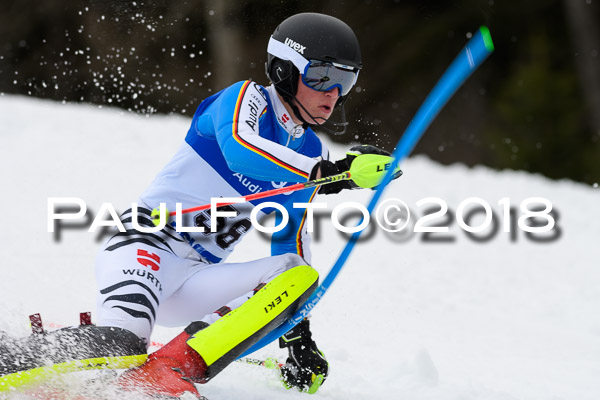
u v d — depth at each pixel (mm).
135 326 9852
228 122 10164
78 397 8945
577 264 24688
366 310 18609
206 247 11266
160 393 9039
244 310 9898
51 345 9211
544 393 12992
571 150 71938
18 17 62906
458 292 21203
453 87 9266
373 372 13531
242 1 42281
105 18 32000
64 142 32094
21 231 22188
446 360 15070
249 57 59594
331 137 45156
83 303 15570
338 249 23969
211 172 11008
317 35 10359
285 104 10836
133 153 32156
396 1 73438
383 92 74312
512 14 74938
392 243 25375
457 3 73812
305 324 11664
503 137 73000
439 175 34438
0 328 10148
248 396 11023
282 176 9945
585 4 73375
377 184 9836
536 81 72062
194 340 9648
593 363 15477
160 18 32688
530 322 18938
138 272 10312
